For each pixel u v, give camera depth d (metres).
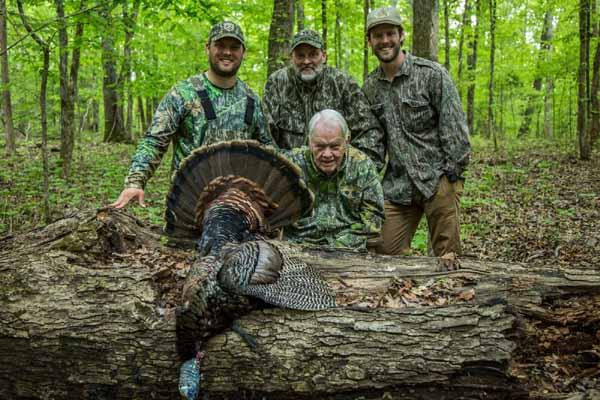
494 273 4.55
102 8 9.05
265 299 3.49
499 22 20.81
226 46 5.11
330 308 3.88
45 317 3.97
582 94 15.61
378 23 5.56
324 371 3.70
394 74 5.78
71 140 11.71
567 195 11.34
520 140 23.64
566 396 3.62
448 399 3.67
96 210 5.03
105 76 20.50
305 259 4.65
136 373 3.86
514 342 3.69
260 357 3.73
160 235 5.33
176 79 15.62
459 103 5.73
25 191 9.98
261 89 20.33
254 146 4.45
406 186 5.91
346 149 4.89
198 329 3.58
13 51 15.28
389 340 3.71
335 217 5.00
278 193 4.45
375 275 4.58
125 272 4.29
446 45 19.67
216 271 3.60
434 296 4.27
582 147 15.73
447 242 5.91
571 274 4.48
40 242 4.76
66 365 3.94
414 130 5.80
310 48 5.70
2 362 4.01
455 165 5.76
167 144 5.16
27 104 15.97
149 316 3.92
